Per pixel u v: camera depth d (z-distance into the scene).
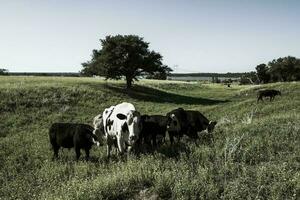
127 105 15.69
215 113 35.50
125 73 64.38
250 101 44.06
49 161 15.98
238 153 12.67
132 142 14.34
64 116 36.16
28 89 44.56
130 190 10.59
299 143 13.70
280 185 9.87
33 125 30.88
